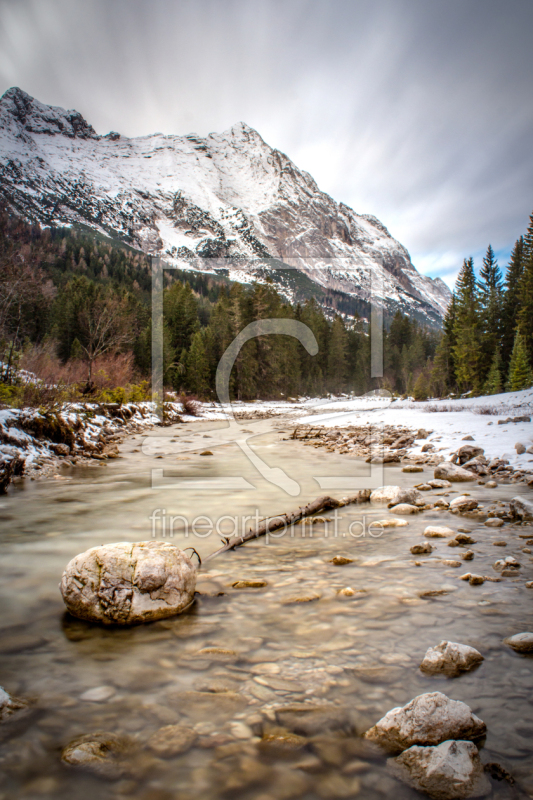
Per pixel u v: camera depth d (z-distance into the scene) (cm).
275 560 351
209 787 130
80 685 182
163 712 165
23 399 980
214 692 176
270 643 216
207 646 214
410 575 308
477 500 552
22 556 357
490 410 1788
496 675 184
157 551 264
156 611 244
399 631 225
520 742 145
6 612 257
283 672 190
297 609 255
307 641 217
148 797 127
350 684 180
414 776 131
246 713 163
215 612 253
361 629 228
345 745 146
